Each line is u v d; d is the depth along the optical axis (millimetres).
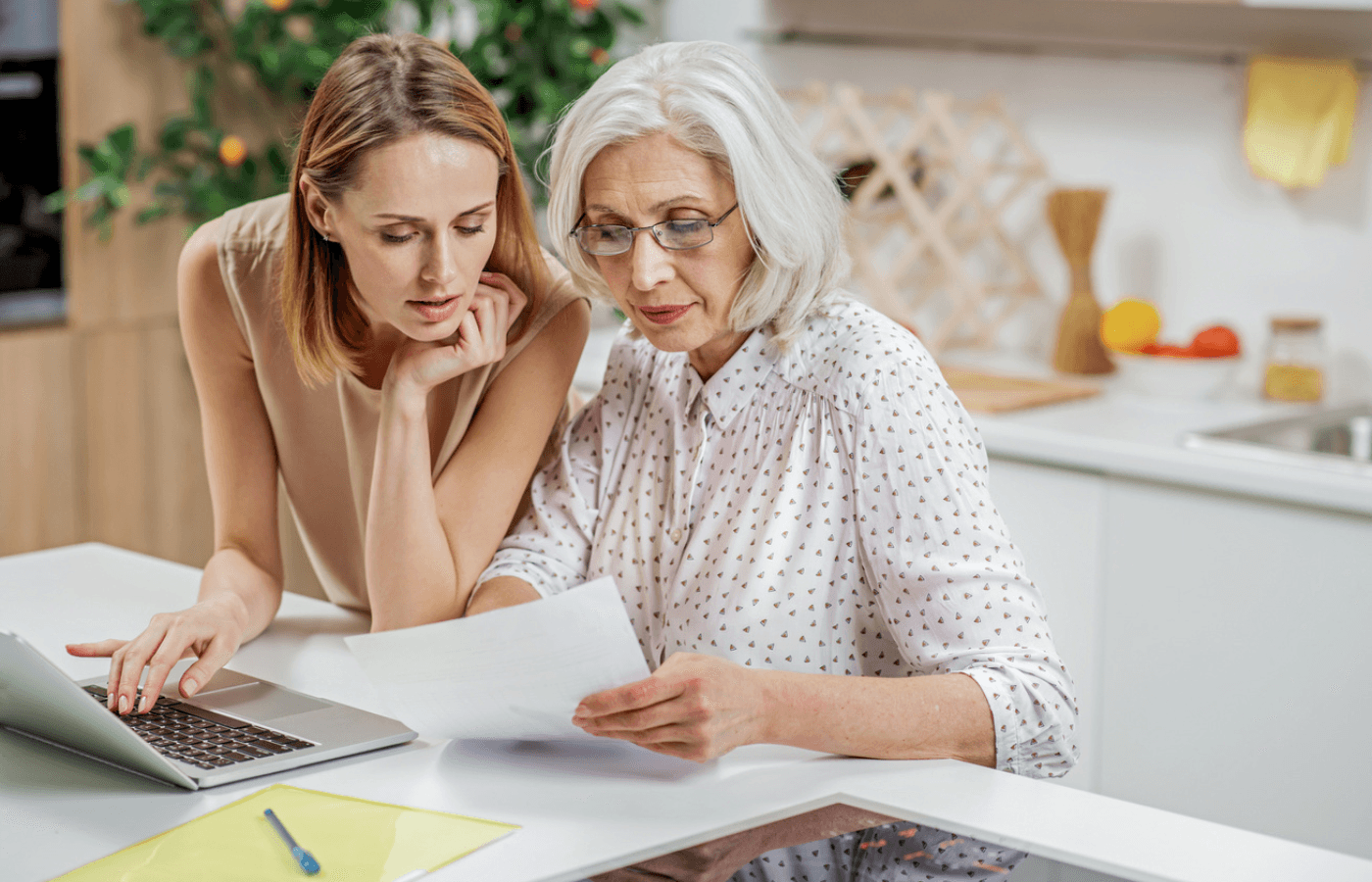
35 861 975
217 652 1346
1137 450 2195
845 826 1027
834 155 3090
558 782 1112
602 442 1466
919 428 1232
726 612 1287
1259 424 2373
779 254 1216
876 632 1304
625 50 3486
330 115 1285
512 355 1468
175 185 3207
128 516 3365
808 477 1288
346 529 1596
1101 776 2338
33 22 3123
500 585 1391
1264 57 2582
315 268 1398
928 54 3066
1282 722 2121
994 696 1143
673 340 1265
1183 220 2770
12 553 3166
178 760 1146
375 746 1190
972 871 954
